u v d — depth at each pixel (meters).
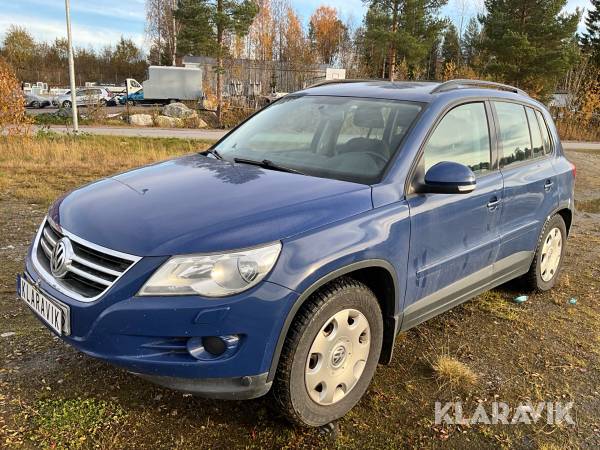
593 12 56.69
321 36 71.94
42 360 3.32
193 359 2.40
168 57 63.59
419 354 3.69
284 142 3.71
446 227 3.36
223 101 37.75
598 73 38.94
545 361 3.72
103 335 2.40
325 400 2.76
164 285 2.35
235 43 44.53
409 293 3.17
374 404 3.08
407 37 37.41
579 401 3.26
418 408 3.08
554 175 4.66
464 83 4.05
